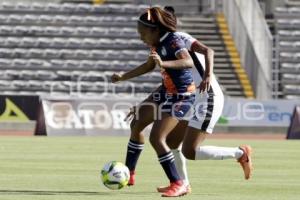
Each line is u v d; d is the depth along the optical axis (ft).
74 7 341.62
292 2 366.02
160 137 93.71
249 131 283.79
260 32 314.96
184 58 93.15
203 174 128.67
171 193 93.86
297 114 265.75
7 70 320.70
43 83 316.19
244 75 324.19
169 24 93.97
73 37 334.03
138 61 331.16
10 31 330.95
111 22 339.77
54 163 146.72
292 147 212.02
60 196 93.09
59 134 261.03
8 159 155.43
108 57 330.34
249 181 117.50
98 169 134.62
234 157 99.19
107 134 265.13
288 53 341.62
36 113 277.23
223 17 346.95
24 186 105.29
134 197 92.99
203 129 95.66
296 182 117.08
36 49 327.47
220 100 96.22
